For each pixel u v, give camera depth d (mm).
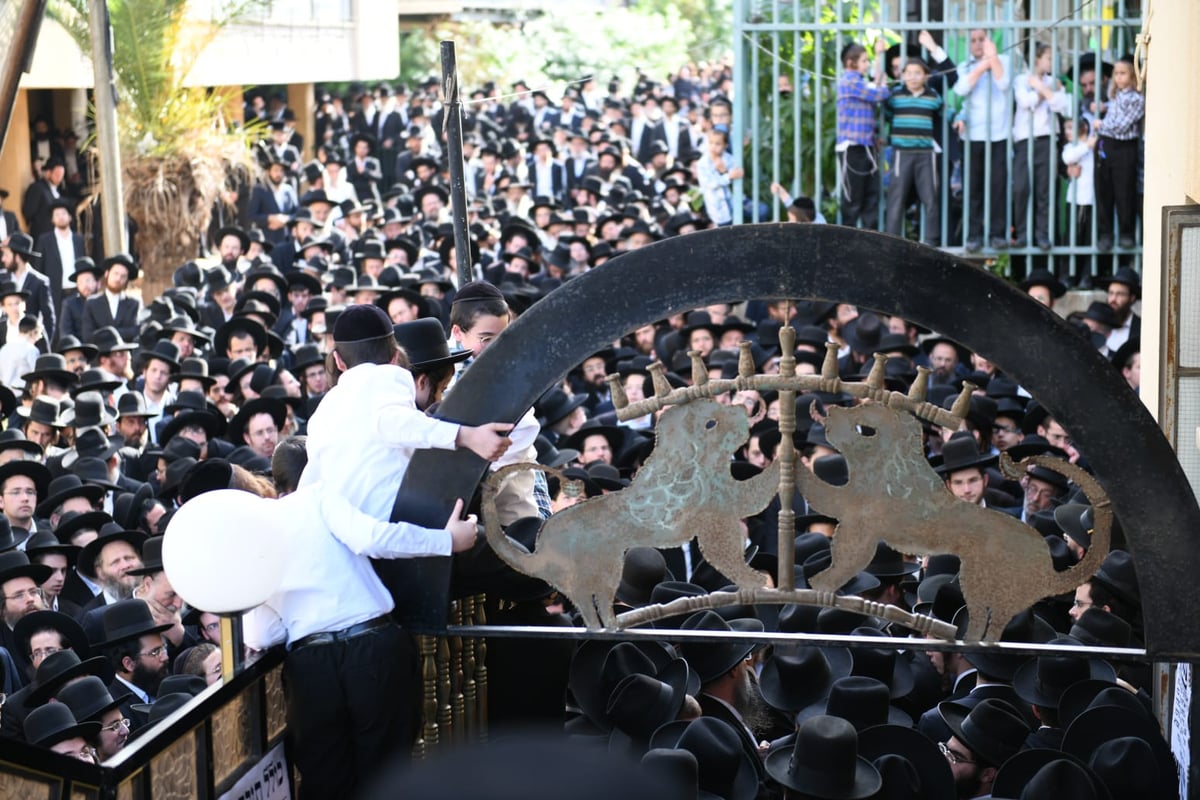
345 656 3785
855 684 5043
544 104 27297
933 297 3668
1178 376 5055
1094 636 5402
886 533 3805
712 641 3898
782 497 3840
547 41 34719
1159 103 5578
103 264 13438
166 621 6730
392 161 25875
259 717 3861
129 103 17188
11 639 6648
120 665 6469
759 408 9328
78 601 7426
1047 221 13453
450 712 4254
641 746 4797
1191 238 4992
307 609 3832
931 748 4723
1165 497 3658
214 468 7594
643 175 21828
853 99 13508
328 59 22266
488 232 16750
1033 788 4270
